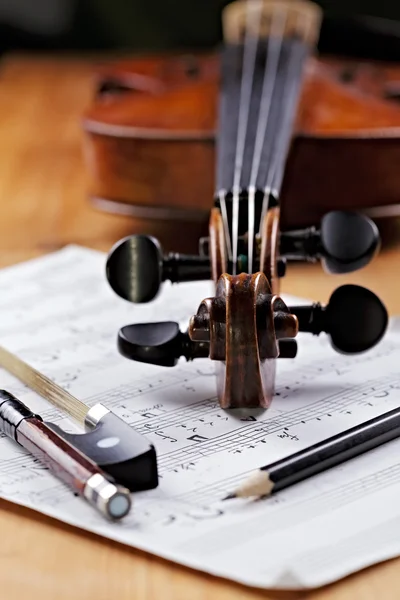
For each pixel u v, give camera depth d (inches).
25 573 17.5
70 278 25.7
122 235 28.3
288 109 29.0
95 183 28.2
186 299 24.6
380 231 28.2
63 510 18.2
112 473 18.4
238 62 34.0
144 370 21.9
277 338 19.2
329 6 55.2
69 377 21.7
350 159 26.7
